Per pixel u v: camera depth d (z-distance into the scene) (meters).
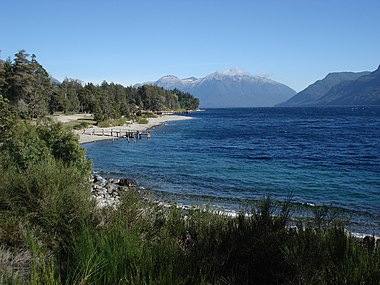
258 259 4.24
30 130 13.33
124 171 24.03
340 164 27.58
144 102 162.88
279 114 170.38
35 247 3.98
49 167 6.74
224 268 3.97
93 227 4.74
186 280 3.26
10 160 10.35
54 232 4.80
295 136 55.91
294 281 3.50
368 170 24.59
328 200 15.72
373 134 58.41
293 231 4.75
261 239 4.44
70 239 4.46
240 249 4.41
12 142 11.45
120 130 65.25
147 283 3.18
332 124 88.31
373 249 4.09
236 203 14.48
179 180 20.52
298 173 23.25
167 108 176.50
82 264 3.36
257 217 5.18
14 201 5.38
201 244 4.36
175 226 5.31
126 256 3.53
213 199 15.35
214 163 27.92
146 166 26.42
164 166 26.39
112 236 3.99
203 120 113.00
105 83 145.88
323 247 4.00
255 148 39.56
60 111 104.75
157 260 3.58
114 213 5.30
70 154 12.98
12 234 4.60
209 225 5.31
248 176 22.03
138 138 52.19
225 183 19.64
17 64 68.75
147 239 4.67
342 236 4.27
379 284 3.14
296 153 34.88
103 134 56.59
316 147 40.50
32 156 11.09
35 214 5.05
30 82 68.88
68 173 6.79
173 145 42.97
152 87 171.38
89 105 107.19
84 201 5.48
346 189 18.19
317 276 3.41
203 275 3.49
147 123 88.81
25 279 3.43
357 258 3.64
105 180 18.42
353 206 14.61
